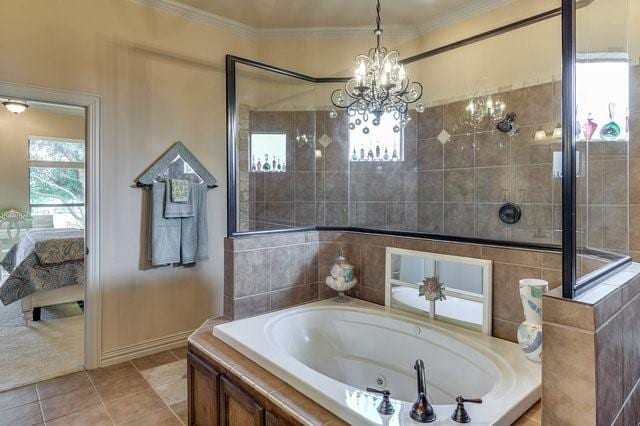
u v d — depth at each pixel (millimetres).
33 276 3701
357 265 2730
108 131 2855
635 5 2322
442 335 2055
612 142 1505
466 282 2137
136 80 2984
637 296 1388
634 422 1359
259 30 3621
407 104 2965
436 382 2016
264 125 3008
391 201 3084
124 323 2988
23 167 5922
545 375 1097
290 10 3248
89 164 2787
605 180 1430
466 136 2816
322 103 3248
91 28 2764
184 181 3164
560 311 1073
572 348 1051
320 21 3449
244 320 2232
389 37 3561
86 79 2746
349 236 2781
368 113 3074
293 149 3104
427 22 3395
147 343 3105
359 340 2381
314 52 3627
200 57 3328
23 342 3350
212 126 3422
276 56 3660
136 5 2977
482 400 1388
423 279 2328
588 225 1248
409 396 2123
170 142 3168
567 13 1137
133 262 3018
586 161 1247
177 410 2326
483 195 2717
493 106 2701
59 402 2400
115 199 2906
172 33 3162
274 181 3023
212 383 1816
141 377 2729
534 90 2518
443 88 2953
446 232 2578
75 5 2691
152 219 3027
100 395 2488
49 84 2594
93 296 2832
